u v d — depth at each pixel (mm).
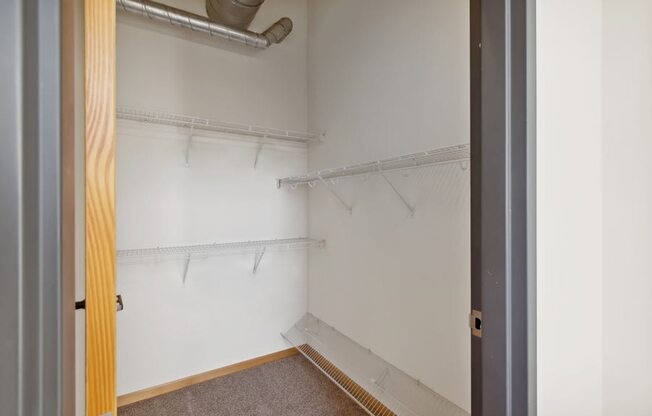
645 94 771
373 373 1872
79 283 592
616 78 819
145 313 2029
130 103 1961
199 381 2193
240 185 2338
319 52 2426
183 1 2141
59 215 338
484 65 747
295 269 2584
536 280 711
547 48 718
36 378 327
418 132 1593
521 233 699
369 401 1860
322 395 2023
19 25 308
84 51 487
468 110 1353
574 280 797
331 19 2273
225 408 1914
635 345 807
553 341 753
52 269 334
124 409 1918
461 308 1413
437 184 1514
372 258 1927
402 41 1679
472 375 817
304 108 2596
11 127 305
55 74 333
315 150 2490
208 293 2234
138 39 1980
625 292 821
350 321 2131
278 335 2514
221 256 2273
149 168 2020
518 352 713
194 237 2174
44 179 327
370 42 1906
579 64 793
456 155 1363
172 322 2117
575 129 786
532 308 707
